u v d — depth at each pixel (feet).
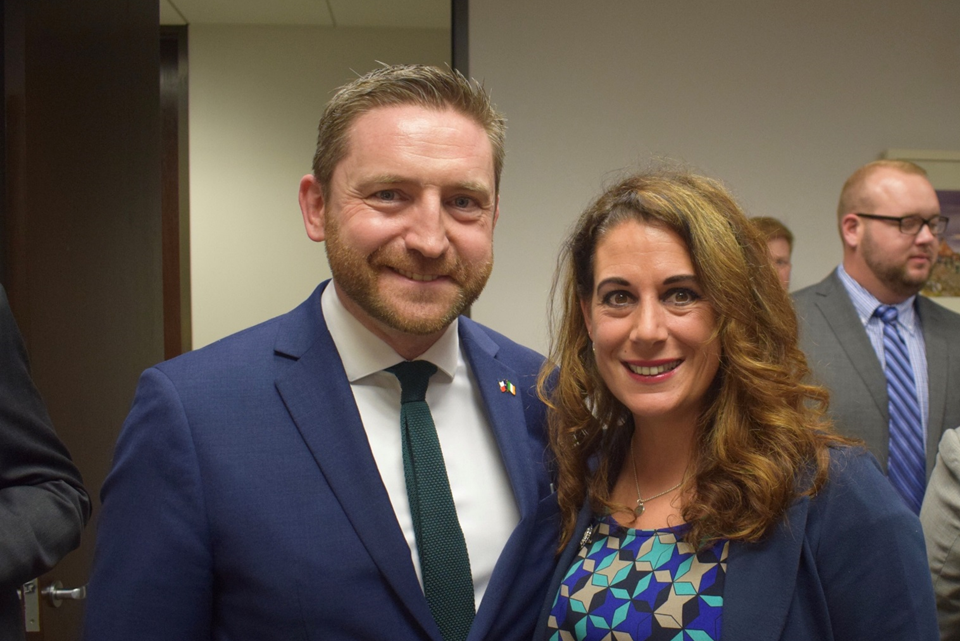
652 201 3.72
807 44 8.99
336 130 3.66
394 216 3.54
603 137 8.80
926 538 4.41
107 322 6.57
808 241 9.07
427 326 3.59
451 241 3.60
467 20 8.70
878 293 7.02
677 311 3.74
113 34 6.83
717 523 3.53
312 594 3.32
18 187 5.31
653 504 3.99
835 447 3.65
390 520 3.51
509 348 4.73
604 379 4.11
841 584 3.35
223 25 12.38
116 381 6.73
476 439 4.06
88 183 6.29
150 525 3.34
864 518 3.36
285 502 3.43
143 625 3.25
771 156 8.99
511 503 3.96
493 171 3.86
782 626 3.27
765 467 3.51
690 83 8.88
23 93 5.34
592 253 3.99
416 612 3.40
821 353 6.85
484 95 3.78
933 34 9.10
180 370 3.68
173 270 12.38
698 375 3.80
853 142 9.07
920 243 6.75
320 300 4.08
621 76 8.80
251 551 3.34
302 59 12.47
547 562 4.09
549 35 8.73
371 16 12.00
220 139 12.42
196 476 3.39
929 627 3.20
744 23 8.92
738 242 3.79
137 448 3.46
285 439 3.57
